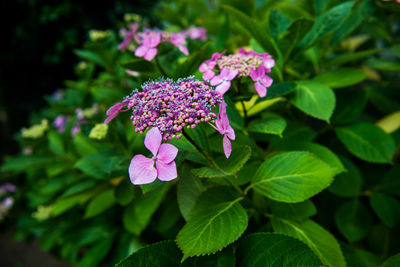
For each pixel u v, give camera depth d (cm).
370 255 39
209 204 34
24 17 166
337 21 39
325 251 32
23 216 77
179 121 27
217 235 30
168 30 67
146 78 33
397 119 44
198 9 71
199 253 29
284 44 40
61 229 62
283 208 35
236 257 32
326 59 48
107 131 41
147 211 40
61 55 167
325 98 37
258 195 38
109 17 155
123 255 48
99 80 62
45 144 63
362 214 42
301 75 47
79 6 154
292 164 33
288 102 42
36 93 183
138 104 28
